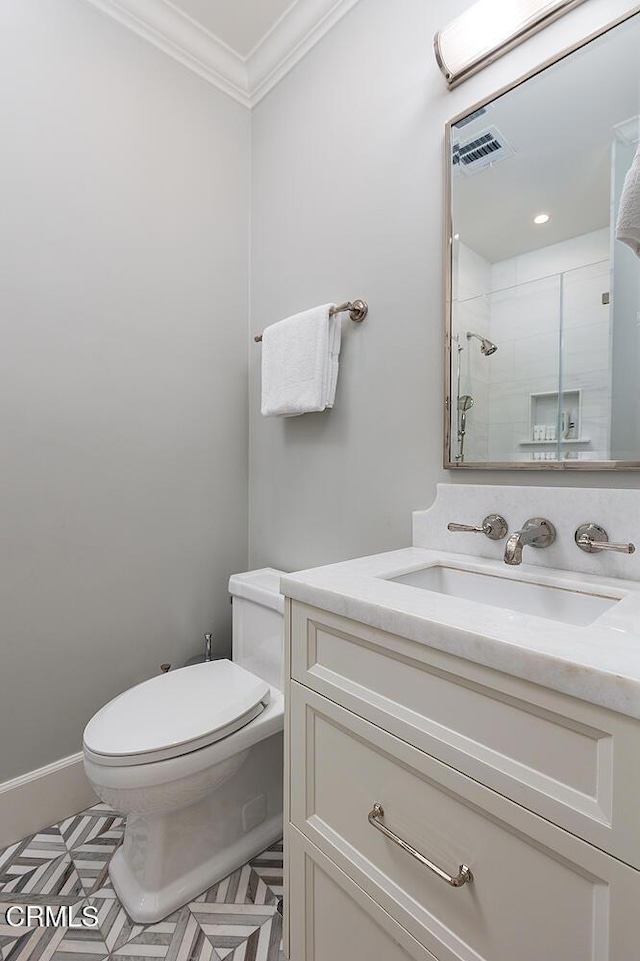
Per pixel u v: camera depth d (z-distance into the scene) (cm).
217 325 175
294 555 163
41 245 133
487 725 58
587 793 49
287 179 166
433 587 105
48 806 134
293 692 88
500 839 57
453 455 115
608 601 81
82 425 142
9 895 112
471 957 61
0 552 128
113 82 147
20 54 129
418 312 124
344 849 78
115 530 149
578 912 50
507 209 106
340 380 146
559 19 99
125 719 108
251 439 183
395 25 130
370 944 75
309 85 157
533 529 95
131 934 103
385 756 71
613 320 91
